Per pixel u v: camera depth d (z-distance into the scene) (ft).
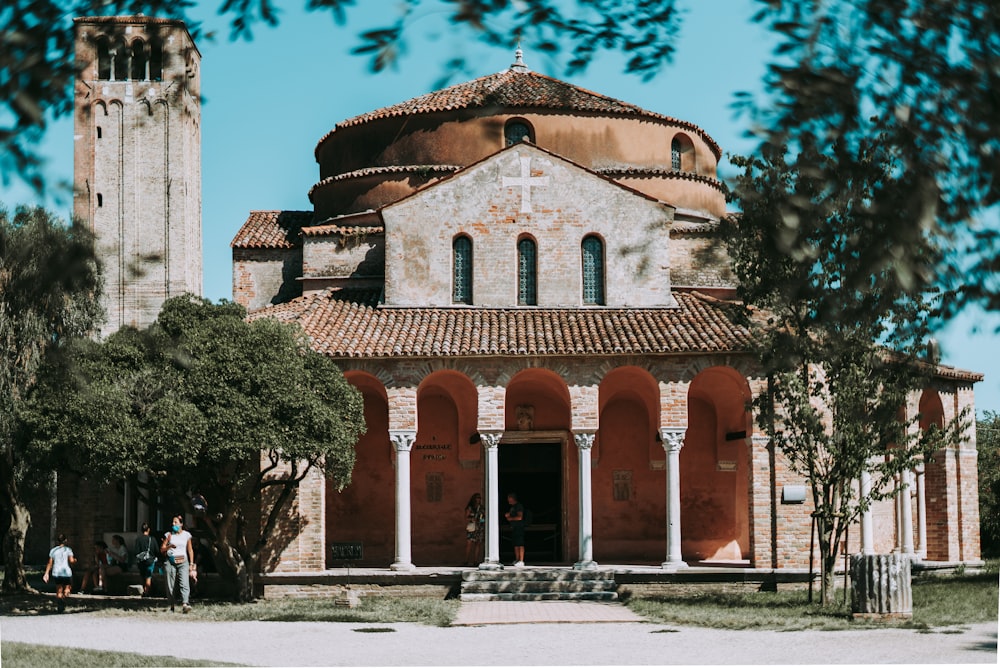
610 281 131.95
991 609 98.94
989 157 23.58
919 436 100.12
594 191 133.18
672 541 119.65
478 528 128.26
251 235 152.97
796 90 23.63
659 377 121.19
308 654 76.79
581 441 120.67
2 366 107.04
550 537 136.46
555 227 132.57
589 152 145.79
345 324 127.34
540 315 129.70
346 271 144.46
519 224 132.46
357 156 152.05
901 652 74.13
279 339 107.76
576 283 131.75
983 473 200.44
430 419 135.64
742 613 98.53
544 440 134.82
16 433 108.78
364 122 150.92
